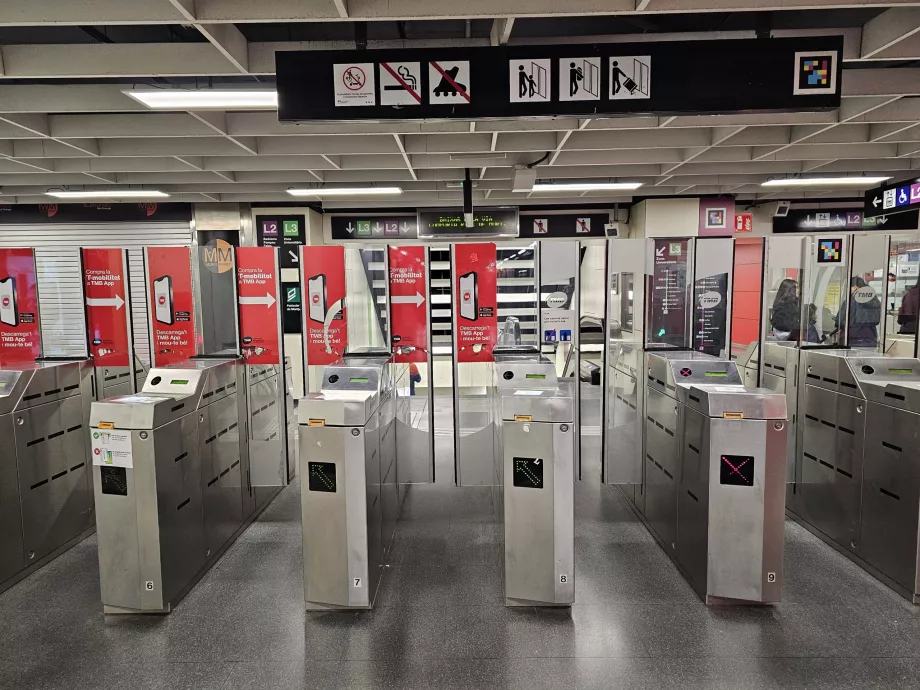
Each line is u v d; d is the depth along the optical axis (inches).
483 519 155.0
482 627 103.3
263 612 109.3
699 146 206.4
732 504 107.0
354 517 106.7
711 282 163.9
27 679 90.0
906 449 111.3
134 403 106.3
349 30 143.3
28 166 221.0
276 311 164.4
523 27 142.3
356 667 92.3
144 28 141.7
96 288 162.9
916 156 237.8
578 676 89.4
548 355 165.8
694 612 107.6
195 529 121.4
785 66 104.4
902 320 162.4
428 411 165.8
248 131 180.1
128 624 105.6
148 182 257.6
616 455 170.1
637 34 144.9
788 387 157.9
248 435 155.7
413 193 314.7
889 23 123.0
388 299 160.9
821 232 349.4
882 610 107.7
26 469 126.9
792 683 87.2
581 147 207.2
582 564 128.2
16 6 106.4
